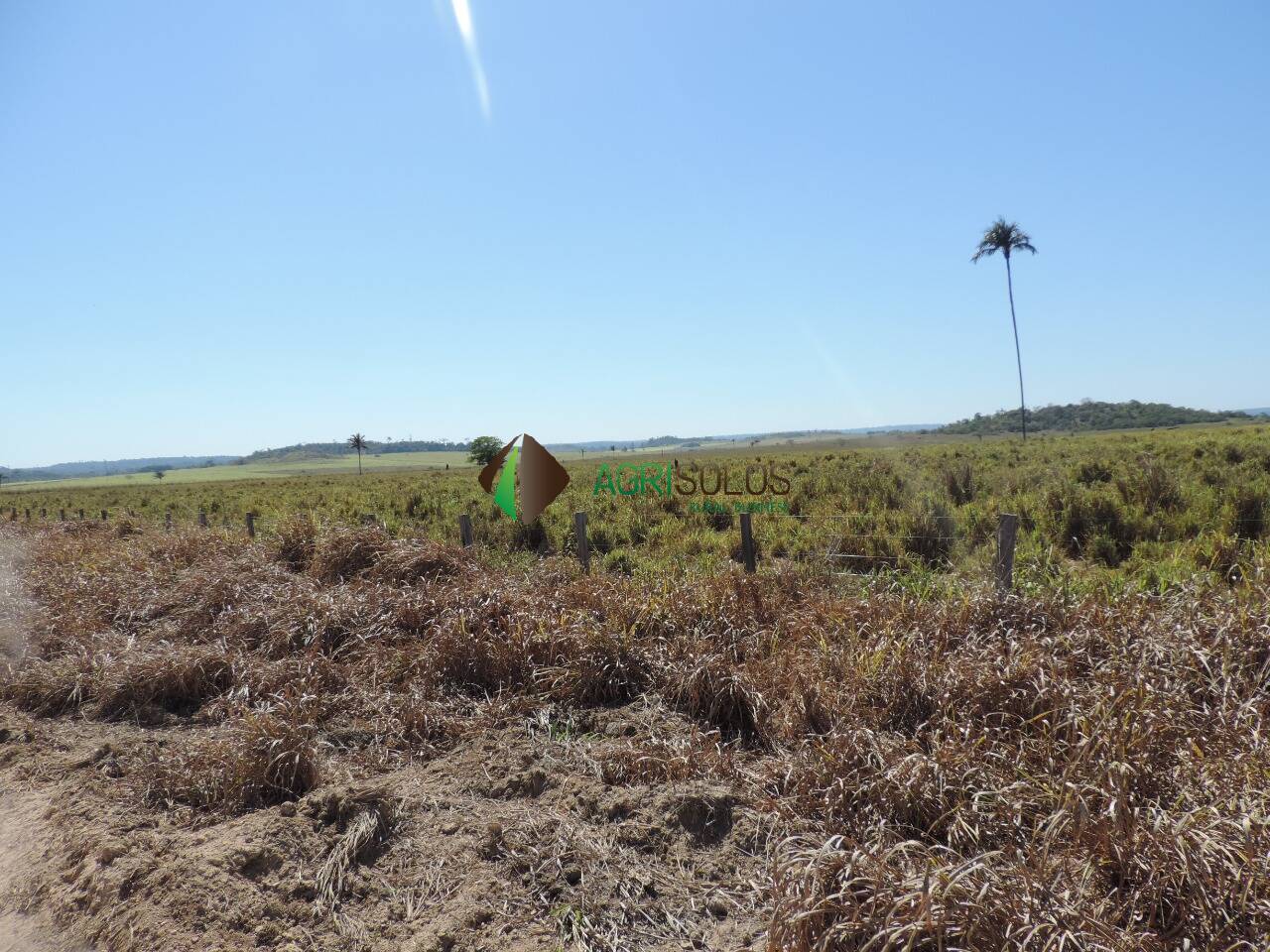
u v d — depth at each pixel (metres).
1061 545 10.44
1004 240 53.78
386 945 3.19
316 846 3.87
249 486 54.47
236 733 5.05
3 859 4.11
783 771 4.36
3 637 8.00
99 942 3.30
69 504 43.69
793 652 5.92
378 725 5.55
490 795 4.45
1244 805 3.20
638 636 6.65
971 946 2.65
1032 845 3.30
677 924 3.25
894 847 3.06
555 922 3.27
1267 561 6.65
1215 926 2.74
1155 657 4.89
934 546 10.28
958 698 4.75
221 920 3.30
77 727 5.96
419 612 7.53
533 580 8.61
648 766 4.61
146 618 8.52
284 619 7.54
